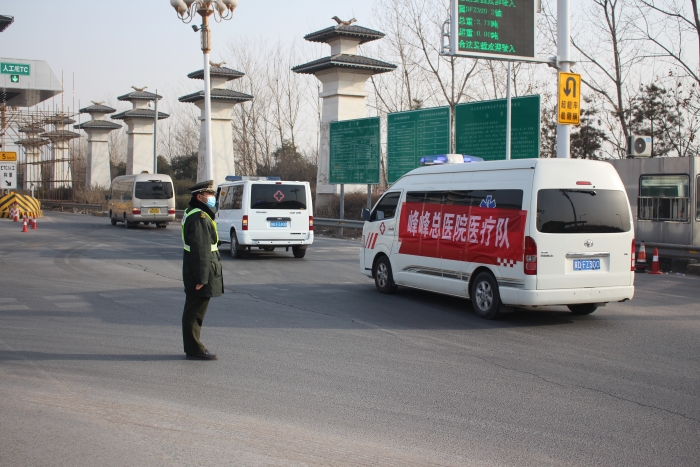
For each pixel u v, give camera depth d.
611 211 9.12
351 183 27.72
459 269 9.91
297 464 4.27
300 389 6.00
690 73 24.80
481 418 5.23
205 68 24.42
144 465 4.24
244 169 48.69
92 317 9.53
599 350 7.60
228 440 4.70
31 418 5.15
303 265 16.45
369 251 12.32
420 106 36.41
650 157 17.66
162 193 31.39
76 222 36.31
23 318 9.42
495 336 8.34
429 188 10.77
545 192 8.77
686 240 15.81
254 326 8.96
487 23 14.91
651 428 5.02
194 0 23.44
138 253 19.44
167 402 5.59
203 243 6.91
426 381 6.29
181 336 8.26
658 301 11.22
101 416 5.21
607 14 26.70
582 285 8.91
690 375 6.55
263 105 49.41
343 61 29.53
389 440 4.72
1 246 21.52
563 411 5.42
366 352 7.46
